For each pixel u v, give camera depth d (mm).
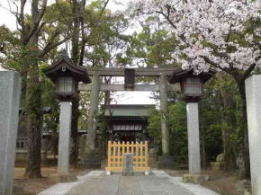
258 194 7199
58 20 16312
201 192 10258
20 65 11172
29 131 14000
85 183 12781
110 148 18000
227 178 13062
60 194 9672
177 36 12867
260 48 11484
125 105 41531
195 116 14023
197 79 14203
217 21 11203
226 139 17047
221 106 19422
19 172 17844
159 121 25953
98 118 23500
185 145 23656
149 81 30156
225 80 16234
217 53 12094
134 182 13266
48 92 20422
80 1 19609
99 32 21000
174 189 11008
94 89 22953
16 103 7961
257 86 7496
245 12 11023
